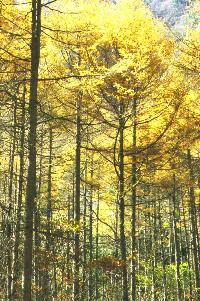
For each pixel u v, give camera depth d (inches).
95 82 352.5
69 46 382.0
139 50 362.6
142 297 1112.2
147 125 426.3
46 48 386.3
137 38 378.3
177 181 502.9
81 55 376.5
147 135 434.0
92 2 389.1
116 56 391.2
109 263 385.1
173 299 1014.4
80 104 388.5
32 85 260.5
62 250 515.8
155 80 379.9
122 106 385.7
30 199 247.8
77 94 386.0
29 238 243.0
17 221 436.5
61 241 504.1
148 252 1069.8
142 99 390.6
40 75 393.7
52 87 399.2
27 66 354.6
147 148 390.3
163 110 396.2
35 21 269.9
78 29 369.1
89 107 386.0
